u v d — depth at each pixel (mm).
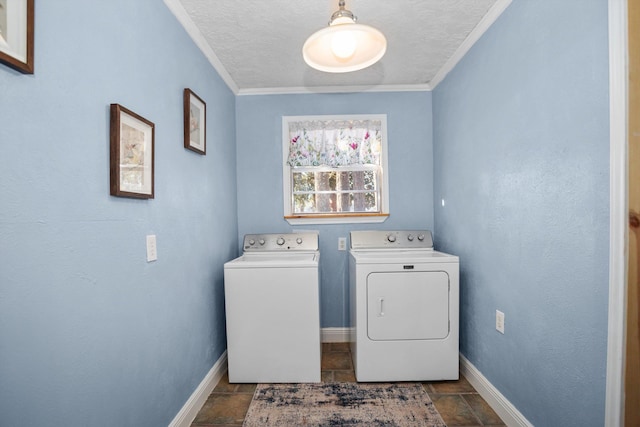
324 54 1261
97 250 1011
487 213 1792
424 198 2719
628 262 981
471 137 1979
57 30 867
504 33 1606
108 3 1076
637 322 979
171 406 1468
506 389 1618
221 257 2244
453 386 1958
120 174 1101
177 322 1544
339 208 2766
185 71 1699
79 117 942
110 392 1061
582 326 1145
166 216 1460
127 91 1178
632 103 963
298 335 1982
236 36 1887
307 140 2721
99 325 1015
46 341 826
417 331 1979
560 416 1256
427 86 2686
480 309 1880
